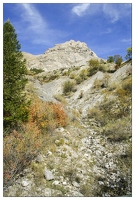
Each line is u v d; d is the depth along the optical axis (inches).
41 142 342.0
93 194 259.9
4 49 364.5
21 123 354.0
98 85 1031.0
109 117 597.0
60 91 1332.4
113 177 308.0
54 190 247.3
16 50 409.7
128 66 951.6
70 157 343.3
